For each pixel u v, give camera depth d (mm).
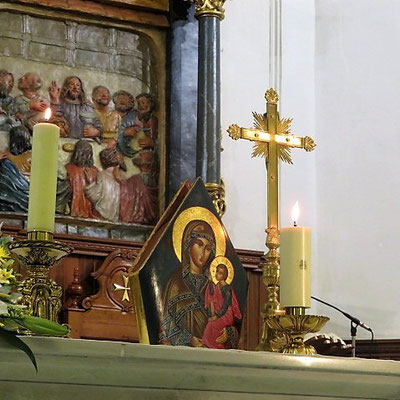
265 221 6793
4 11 6164
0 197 5852
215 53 6328
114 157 6297
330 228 7000
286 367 2678
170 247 3150
